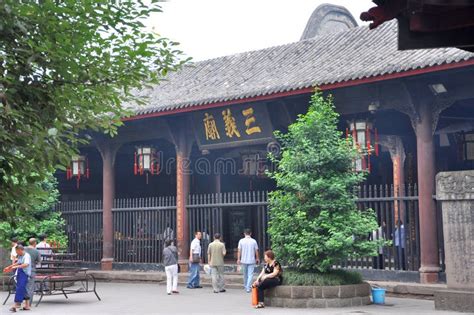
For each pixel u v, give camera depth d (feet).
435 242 62.08
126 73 27.35
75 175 88.17
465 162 81.61
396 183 85.66
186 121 82.53
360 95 67.82
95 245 90.17
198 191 100.73
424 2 21.13
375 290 56.95
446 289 53.26
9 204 25.20
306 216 56.85
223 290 69.77
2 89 23.77
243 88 75.10
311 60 76.33
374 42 72.54
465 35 23.39
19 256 57.11
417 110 63.46
